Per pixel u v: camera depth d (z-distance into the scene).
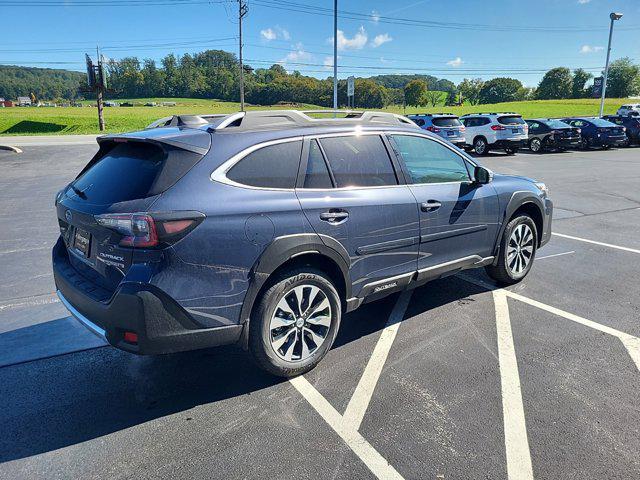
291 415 2.79
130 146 3.05
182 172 2.68
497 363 3.33
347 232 3.22
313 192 3.11
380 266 3.49
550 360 3.37
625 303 4.37
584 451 2.45
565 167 15.62
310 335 3.21
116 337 2.63
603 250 6.11
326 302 3.21
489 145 19.78
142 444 2.56
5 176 13.82
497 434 2.59
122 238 2.57
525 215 4.69
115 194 2.74
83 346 3.68
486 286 4.83
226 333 2.80
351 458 2.43
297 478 2.30
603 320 4.01
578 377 3.14
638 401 2.87
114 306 2.56
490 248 4.41
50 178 13.39
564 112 58.94
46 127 47.56
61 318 4.17
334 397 2.97
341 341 3.71
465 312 4.20
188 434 2.64
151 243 2.50
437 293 4.66
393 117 3.93
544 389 3.01
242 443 2.55
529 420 2.70
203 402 2.94
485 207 4.21
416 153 3.80
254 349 2.97
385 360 3.40
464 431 2.62
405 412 2.80
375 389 3.04
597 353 3.46
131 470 2.37
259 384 3.13
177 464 2.40
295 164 3.08
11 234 7.08
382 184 3.50
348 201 3.23
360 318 4.12
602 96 34.91
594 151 22.11
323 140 3.26
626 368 3.25
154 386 3.13
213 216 2.66
